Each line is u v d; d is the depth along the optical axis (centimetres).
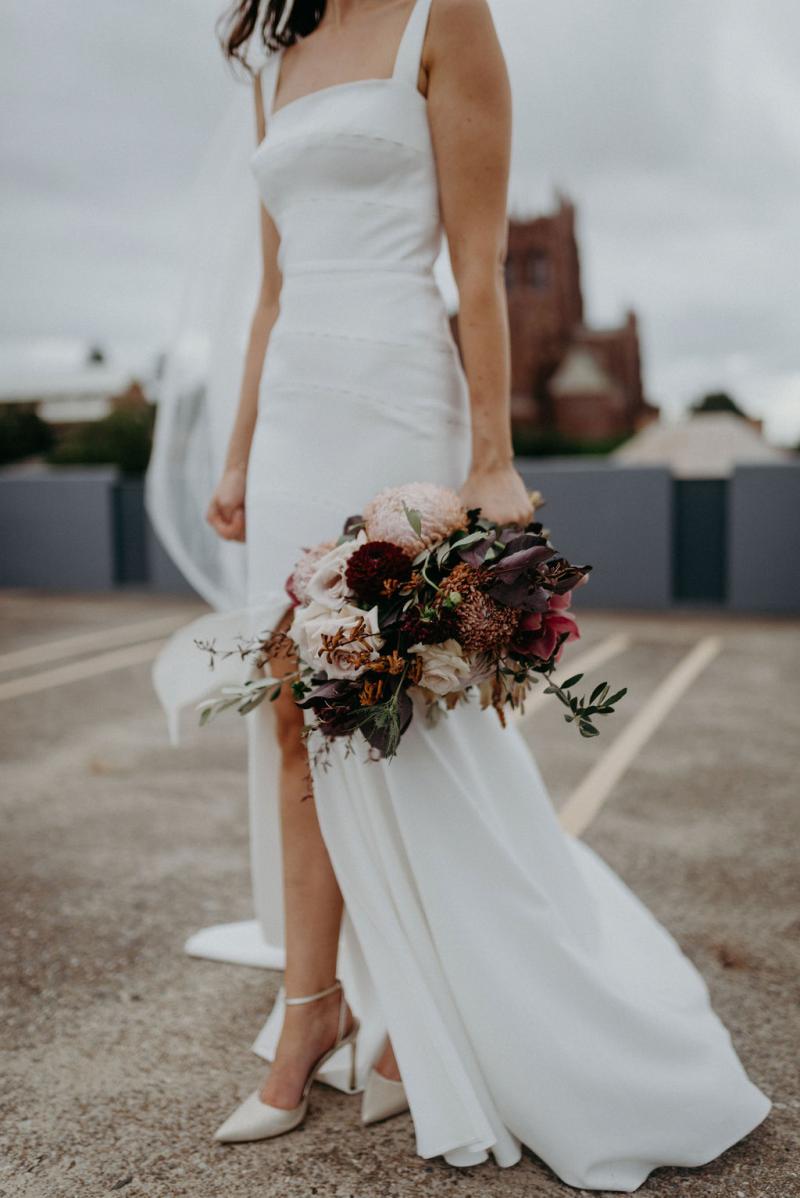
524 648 138
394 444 157
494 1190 142
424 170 157
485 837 151
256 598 164
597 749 401
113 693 512
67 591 945
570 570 135
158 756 393
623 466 802
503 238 158
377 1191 142
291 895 163
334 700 131
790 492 766
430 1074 146
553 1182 145
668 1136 145
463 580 131
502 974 146
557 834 171
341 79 160
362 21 163
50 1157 150
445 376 162
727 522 800
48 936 229
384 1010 151
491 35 154
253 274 203
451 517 140
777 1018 191
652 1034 152
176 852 285
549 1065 144
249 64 185
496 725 168
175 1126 158
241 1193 141
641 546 803
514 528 146
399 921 152
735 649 629
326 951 162
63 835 300
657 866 272
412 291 159
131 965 215
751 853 281
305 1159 150
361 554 133
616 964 173
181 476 219
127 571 949
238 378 206
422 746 150
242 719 454
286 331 163
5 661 602
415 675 132
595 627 720
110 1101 166
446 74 153
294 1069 158
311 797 162
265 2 177
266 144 165
